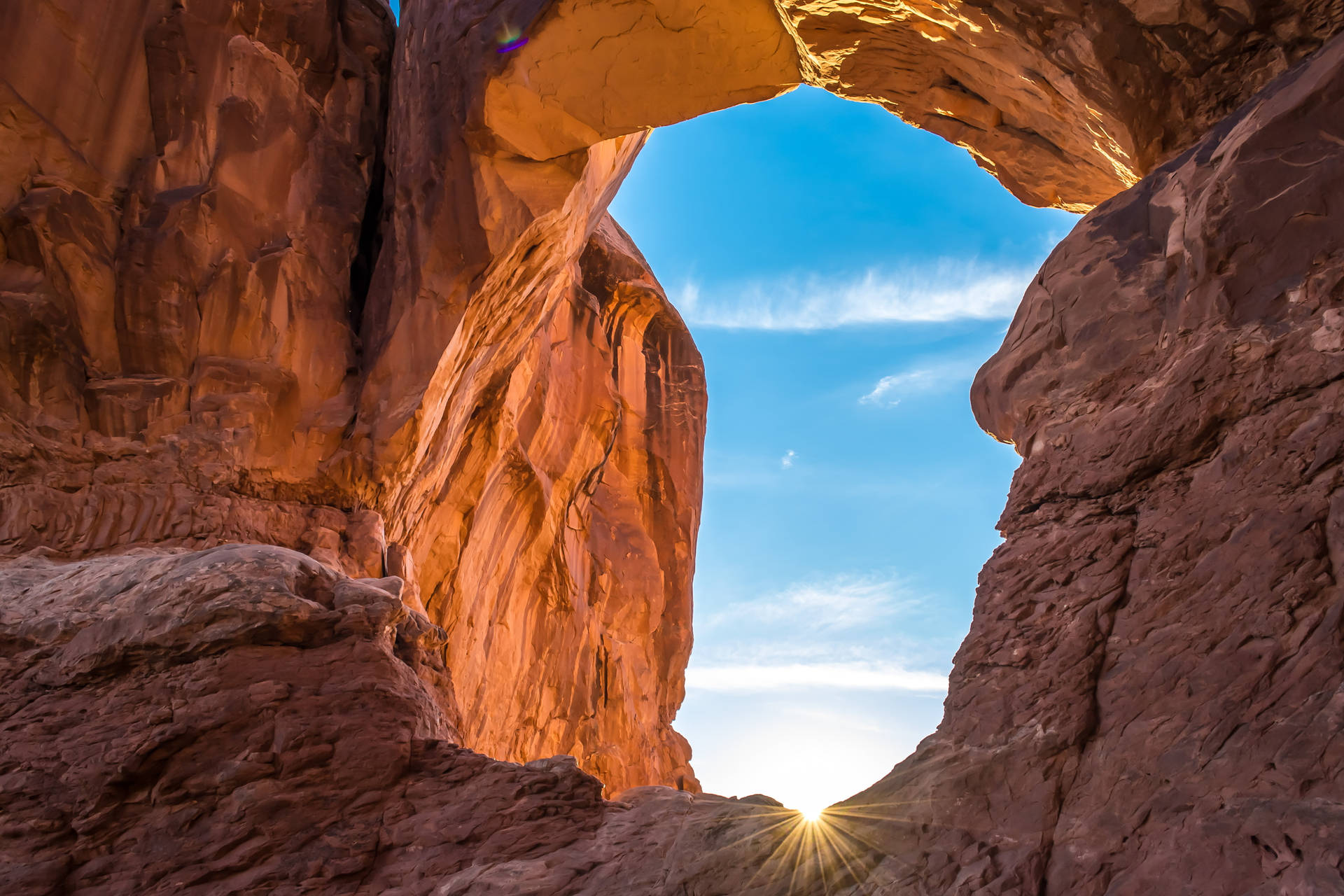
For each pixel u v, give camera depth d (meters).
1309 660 4.94
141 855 6.58
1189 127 9.22
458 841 6.86
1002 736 5.73
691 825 6.63
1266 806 4.59
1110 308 6.79
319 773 7.05
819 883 5.71
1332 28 8.22
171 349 10.66
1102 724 5.48
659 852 6.56
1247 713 4.98
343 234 12.15
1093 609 5.87
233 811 6.77
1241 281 6.06
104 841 6.61
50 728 6.94
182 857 6.59
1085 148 11.14
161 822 6.71
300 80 12.52
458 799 7.13
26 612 7.72
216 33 11.75
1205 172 6.59
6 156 10.55
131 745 6.80
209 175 11.39
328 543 10.57
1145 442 6.16
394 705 7.45
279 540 10.40
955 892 5.15
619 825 7.10
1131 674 5.52
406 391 11.25
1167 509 5.93
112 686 7.20
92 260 10.62
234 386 10.71
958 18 10.29
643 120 12.13
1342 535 5.13
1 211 10.39
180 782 6.83
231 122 11.58
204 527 9.89
